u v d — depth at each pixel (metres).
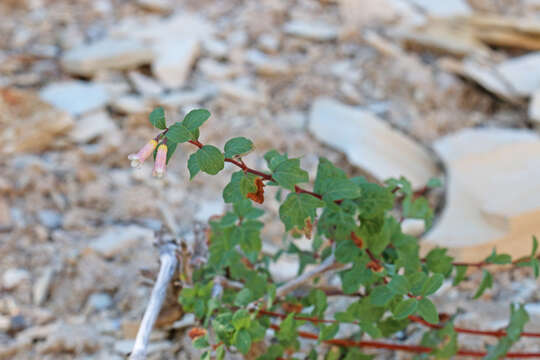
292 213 0.45
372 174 0.76
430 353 0.53
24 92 0.82
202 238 0.54
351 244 0.50
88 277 0.61
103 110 0.85
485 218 0.67
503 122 0.88
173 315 0.56
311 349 0.55
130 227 0.68
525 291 0.61
